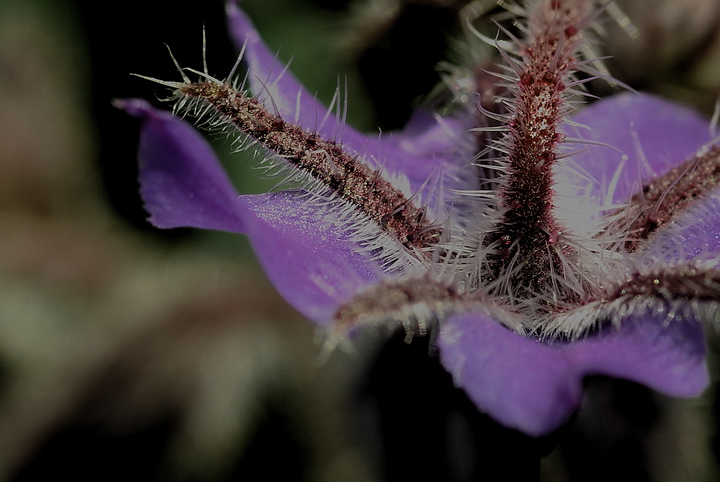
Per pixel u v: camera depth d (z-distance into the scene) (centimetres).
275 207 7
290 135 7
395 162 8
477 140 8
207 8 11
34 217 10
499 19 8
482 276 8
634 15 9
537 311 7
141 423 9
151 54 11
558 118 8
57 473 9
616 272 7
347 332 7
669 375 7
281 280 7
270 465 9
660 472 8
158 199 7
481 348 7
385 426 7
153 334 9
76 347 9
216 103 7
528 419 7
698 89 9
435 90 9
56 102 11
